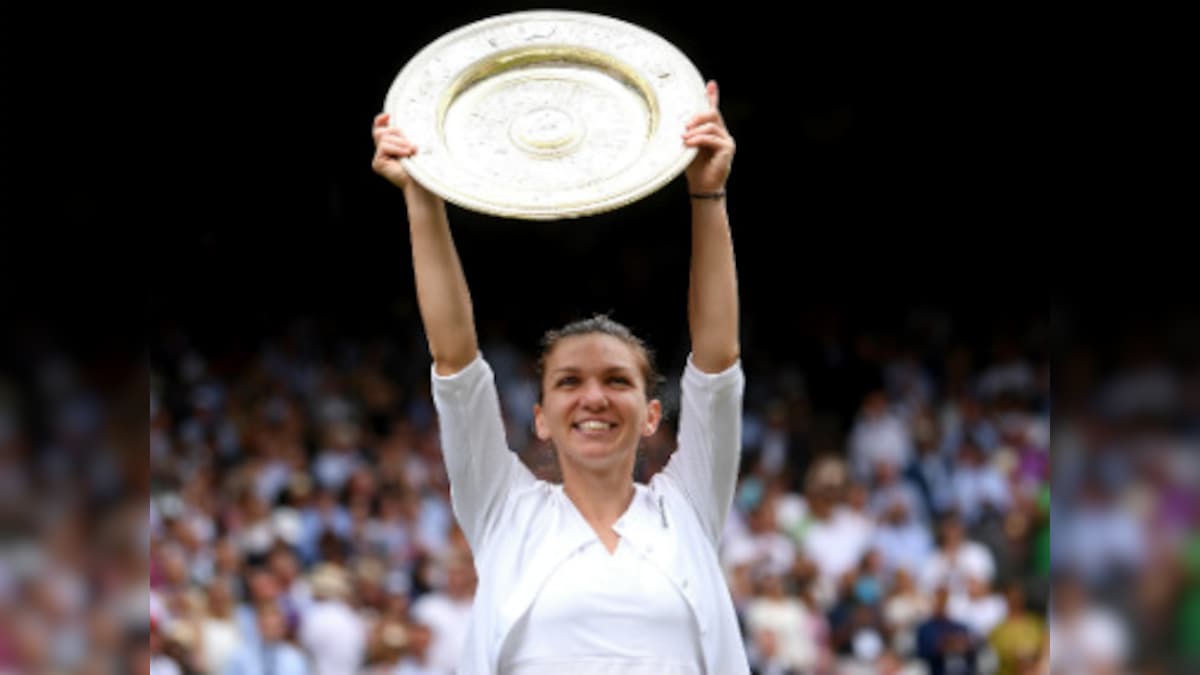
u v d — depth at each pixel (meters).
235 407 46.44
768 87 56.56
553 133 11.51
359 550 34.09
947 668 31.64
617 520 11.71
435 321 11.62
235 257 56.16
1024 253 58.75
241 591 31.02
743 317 61.91
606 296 60.66
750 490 39.84
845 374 53.75
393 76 54.38
